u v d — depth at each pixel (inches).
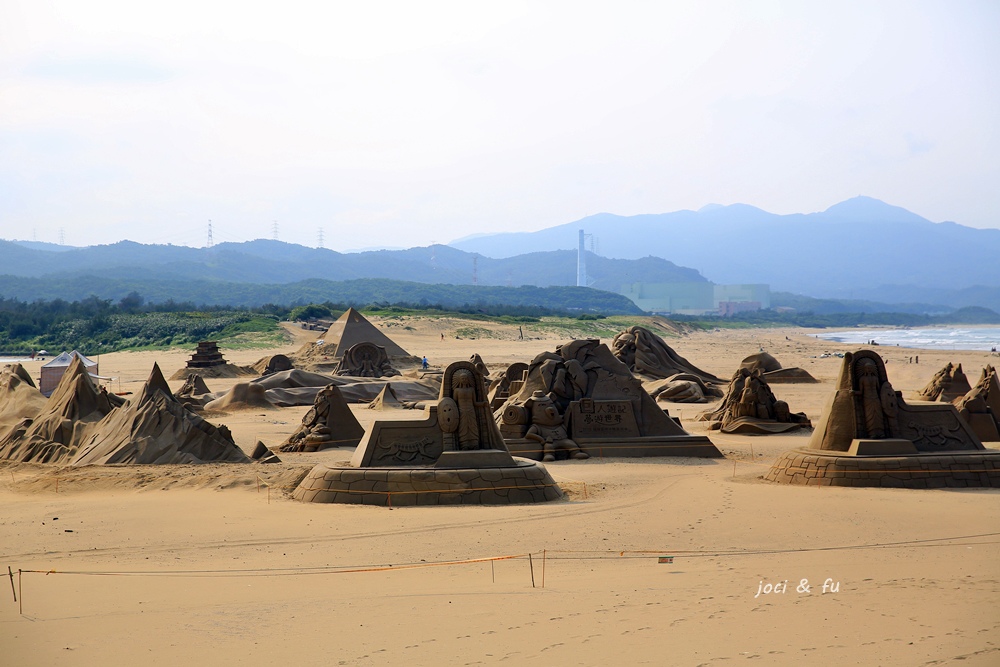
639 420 1142.3
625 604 454.3
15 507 768.9
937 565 529.7
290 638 413.1
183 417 1027.9
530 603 463.2
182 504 776.3
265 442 1266.0
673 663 359.9
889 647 367.9
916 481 845.2
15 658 388.5
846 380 919.7
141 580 530.9
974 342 6299.2
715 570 531.8
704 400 2009.1
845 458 868.0
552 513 732.0
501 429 1122.0
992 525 659.4
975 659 347.6
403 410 1807.3
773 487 850.8
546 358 1179.3
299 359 2970.0
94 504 776.3
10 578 498.9
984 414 1222.3
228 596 492.1
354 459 840.3
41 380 2204.7
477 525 685.9
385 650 392.5
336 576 539.2
